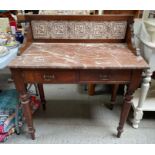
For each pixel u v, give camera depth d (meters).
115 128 1.55
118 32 1.33
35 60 1.06
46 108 1.79
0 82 2.20
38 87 1.62
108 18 1.28
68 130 1.53
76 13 1.36
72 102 1.89
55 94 2.02
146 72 1.25
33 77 1.08
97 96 1.99
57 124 1.59
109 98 1.95
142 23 1.36
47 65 1.00
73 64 1.01
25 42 1.23
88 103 1.87
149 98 1.59
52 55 1.14
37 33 1.34
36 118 1.66
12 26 1.56
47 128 1.55
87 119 1.65
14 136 1.47
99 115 1.70
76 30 1.33
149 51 1.21
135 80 1.09
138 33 1.42
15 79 1.08
